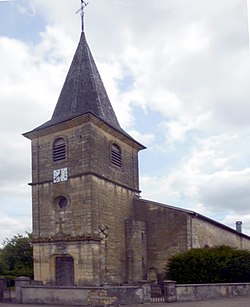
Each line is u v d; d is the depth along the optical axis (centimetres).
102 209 2153
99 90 2522
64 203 2205
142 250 2327
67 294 1559
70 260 2116
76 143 2209
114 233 2223
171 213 2339
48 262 2128
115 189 2312
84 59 2589
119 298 1485
